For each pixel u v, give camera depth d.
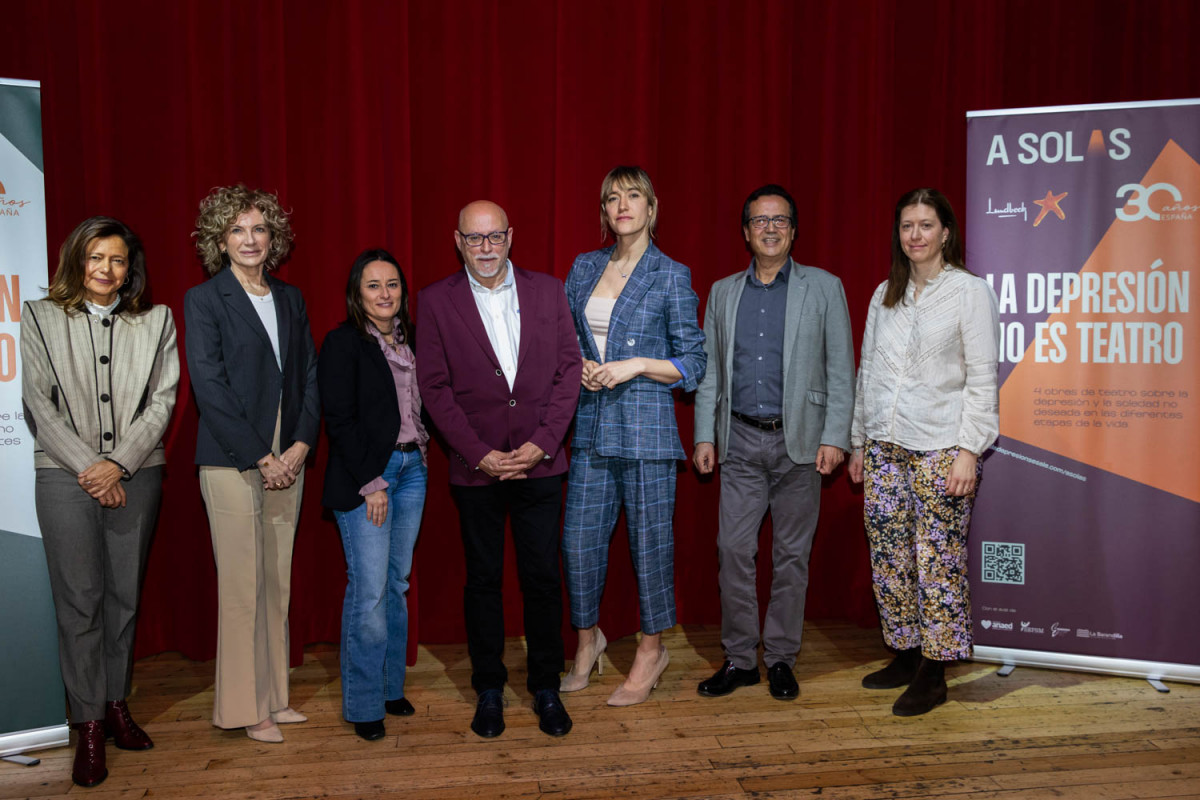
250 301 2.23
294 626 2.84
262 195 2.29
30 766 2.16
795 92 3.17
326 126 2.89
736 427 2.62
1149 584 2.65
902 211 2.48
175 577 2.94
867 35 3.10
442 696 2.61
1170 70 3.25
